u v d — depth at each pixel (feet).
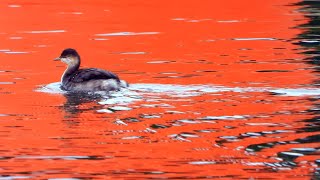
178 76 267.80
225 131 193.98
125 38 367.86
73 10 481.05
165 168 168.04
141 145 184.34
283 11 462.19
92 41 359.46
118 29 398.62
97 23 421.59
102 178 162.40
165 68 286.66
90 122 204.44
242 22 420.77
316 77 261.03
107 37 371.76
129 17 447.01
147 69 285.23
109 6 501.97
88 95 234.79
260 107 216.54
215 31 390.01
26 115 213.25
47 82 260.62
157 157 175.32
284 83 250.78
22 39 365.40
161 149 180.96
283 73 270.26
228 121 202.90
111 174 164.66
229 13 462.19
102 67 292.81
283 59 303.48
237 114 209.46
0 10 480.64
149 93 234.99
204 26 408.46
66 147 183.83
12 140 189.88
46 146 184.65
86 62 305.73
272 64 291.38
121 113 212.23
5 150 181.68
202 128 196.95
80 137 191.52
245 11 468.75
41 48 338.95
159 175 163.63
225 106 218.38
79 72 245.65
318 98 226.99
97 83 238.68
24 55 320.09
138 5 506.48
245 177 161.17
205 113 210.79
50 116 211.20
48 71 283.38
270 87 244.01
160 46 343.67
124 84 242.78
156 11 474.49
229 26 406.41
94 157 176.14
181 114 209.97
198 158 173.88
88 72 242.58
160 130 195.83
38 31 392.06
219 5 501.15
